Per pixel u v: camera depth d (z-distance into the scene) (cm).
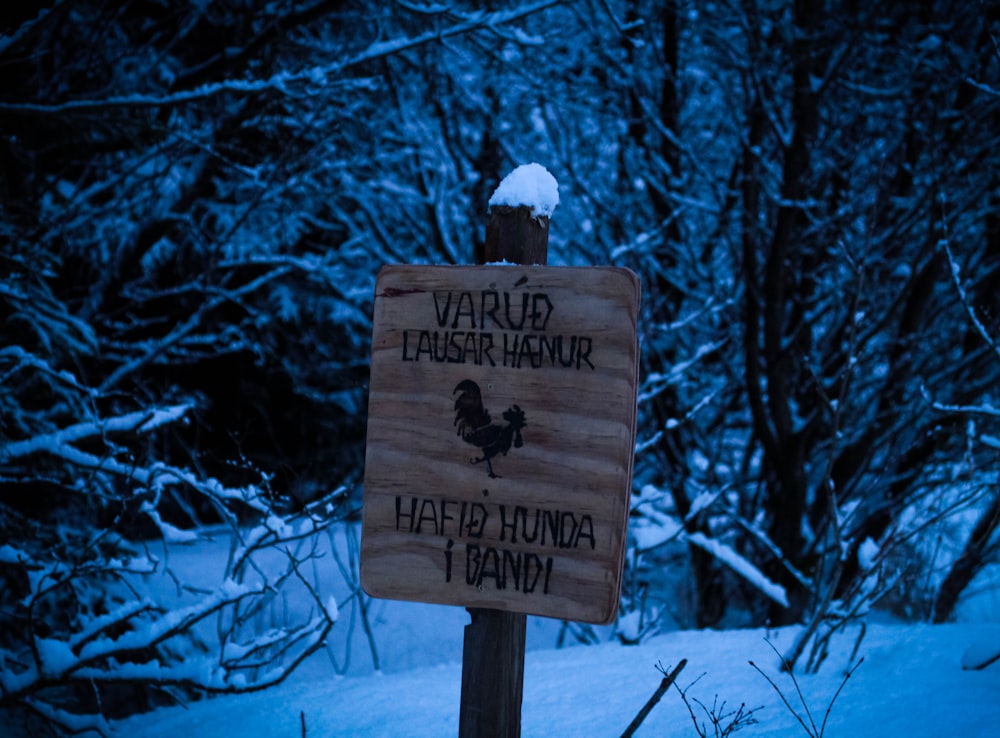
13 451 435
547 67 846
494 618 180
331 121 757
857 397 812
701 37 828
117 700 549
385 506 179
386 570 178
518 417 173
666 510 852
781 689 299
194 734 320
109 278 680
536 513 171
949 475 567
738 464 943
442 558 176
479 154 909
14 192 624
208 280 687
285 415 990
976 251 816
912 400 689
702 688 308
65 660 358
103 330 782
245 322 782
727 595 848
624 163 897
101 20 655
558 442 171
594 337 170
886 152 762
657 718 280
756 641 378
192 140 595
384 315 181
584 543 169
